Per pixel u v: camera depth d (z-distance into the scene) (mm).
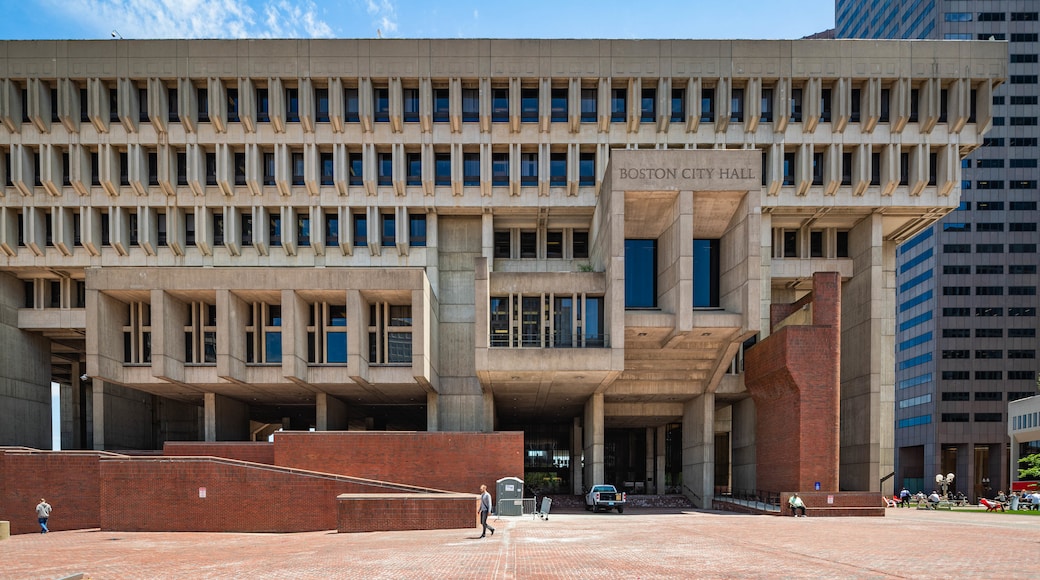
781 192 36781
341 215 36656
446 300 38562
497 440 29578
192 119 35125
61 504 26188
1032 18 85188
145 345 34531
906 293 90375
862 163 35969
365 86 35250
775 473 31609
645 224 33500
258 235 36344
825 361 29328
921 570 11211
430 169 36219
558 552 13812
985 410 80500
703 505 35719
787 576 10547
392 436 29484
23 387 39031
